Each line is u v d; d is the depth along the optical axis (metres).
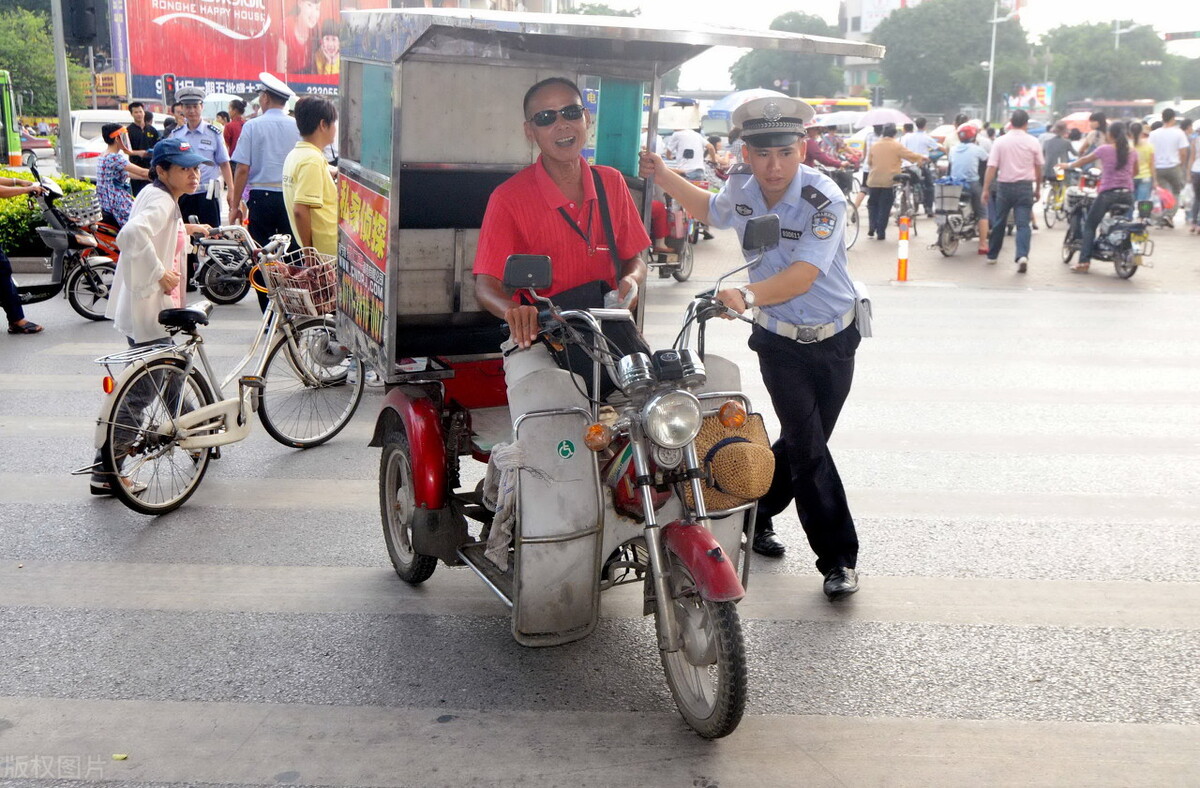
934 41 94.94
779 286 3.96
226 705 3.72
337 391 6.73
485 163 4.98
